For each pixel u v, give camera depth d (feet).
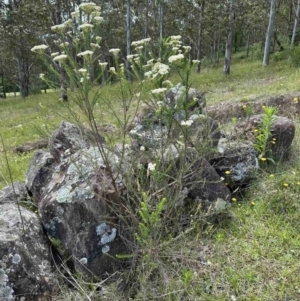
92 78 7.10
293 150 13.70
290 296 7.86
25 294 7.85
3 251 7.85
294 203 10.54
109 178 8.64
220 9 62.54
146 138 9.23
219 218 10.10
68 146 10.85
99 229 8.35
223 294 8.04
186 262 8.73
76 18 7.25
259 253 9.02
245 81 42.06
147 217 7.23
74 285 8.33
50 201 9.14
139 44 8.51
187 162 9.36
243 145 12.28
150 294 7.96
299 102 20.02
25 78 75.10
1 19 50.72
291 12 74.38
